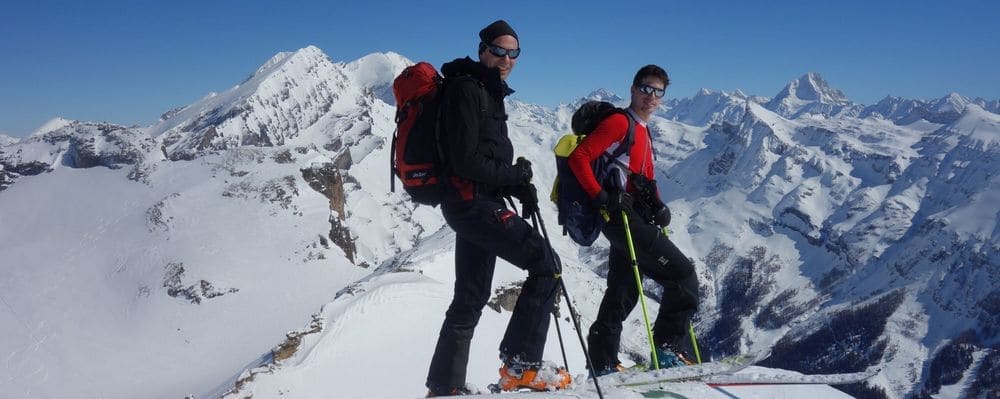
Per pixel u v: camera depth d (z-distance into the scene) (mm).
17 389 65000
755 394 4621
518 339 5105
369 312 38656
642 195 5770
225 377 60625
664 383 4727
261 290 85500
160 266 92188
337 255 98625
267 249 95875
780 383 4816
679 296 5922
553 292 5137
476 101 4594
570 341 33719
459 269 5324
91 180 138125
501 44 4945
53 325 79875
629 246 5621
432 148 4762
